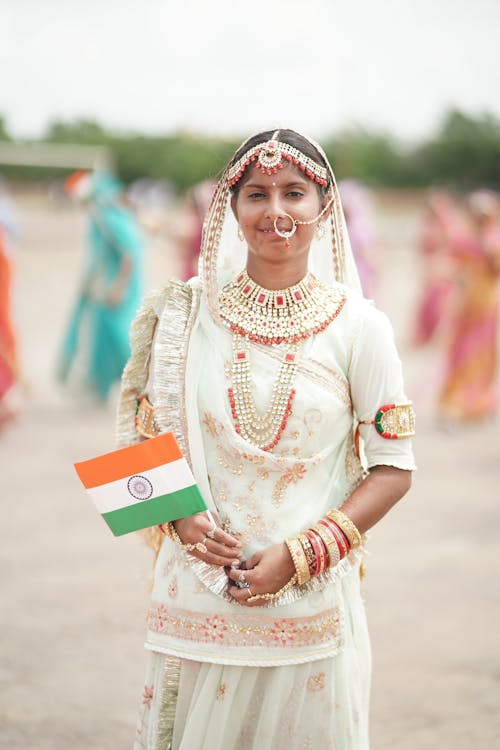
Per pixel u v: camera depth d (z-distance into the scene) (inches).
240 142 95.4
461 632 155.1
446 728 125.9
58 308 573.6
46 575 177.8
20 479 243.0
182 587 88.1
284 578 84.3
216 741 87.2
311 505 87.4
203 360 88.1
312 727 88.3
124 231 323.3
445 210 454.9
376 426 87.7
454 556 190.7
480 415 318.3
